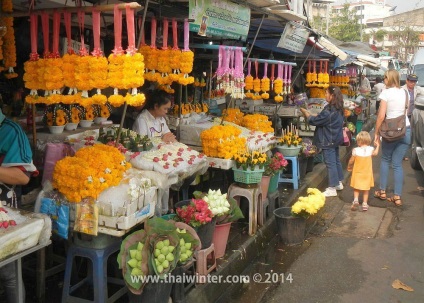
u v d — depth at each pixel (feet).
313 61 33.78
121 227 9.69
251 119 21.74
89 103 10.21
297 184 22.72
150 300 9.63
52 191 10.39
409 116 28.94
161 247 9.41
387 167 22.53
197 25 14.01
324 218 20.43
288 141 22.41
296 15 20.31
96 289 10.30
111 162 10.45
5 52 11.47
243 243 15.51
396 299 13.20
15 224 7.97
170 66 13.48
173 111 19.60
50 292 11.67
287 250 16.89
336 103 22.97
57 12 10.29
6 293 9.23
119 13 9.72
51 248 12.42
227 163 16.01
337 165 24.30
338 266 15.46
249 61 22.16
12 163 8.85
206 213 12.22
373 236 18.20
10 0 10.96
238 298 13.25
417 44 146.61
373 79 84.58
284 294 13.52
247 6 17.24
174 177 13.02
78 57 10.05
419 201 22.79
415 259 15.94
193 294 11.75
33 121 12.02
